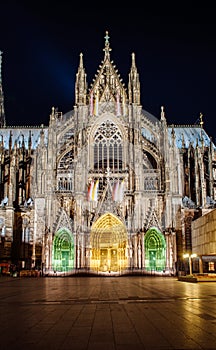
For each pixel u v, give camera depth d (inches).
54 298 1187.9
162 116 3757.4
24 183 4001.0
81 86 3737.7
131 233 3393.2
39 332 611.2
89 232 3390.7
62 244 3408.0
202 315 774.5
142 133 3946.9
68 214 3417.8
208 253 2785.4
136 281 2330.2
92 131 3700.8
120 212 3435.0
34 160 3905.0
